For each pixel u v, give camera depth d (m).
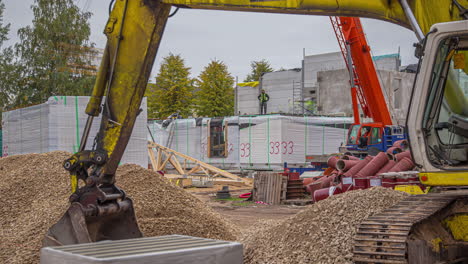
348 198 7.59
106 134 6.40
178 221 9.52
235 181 25.47
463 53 5.62
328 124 31.20
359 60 22.64
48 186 10.84
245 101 55.97
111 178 6.57
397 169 15.83
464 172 5.41
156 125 37.81
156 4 6.25
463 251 6.16
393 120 37.00
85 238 6.05
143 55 6.32
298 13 5.91
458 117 5.73
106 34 6.38
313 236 7.14
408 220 5.50
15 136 21.75
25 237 8.60
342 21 22.61
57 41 38.75
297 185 19.53
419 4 5.85
